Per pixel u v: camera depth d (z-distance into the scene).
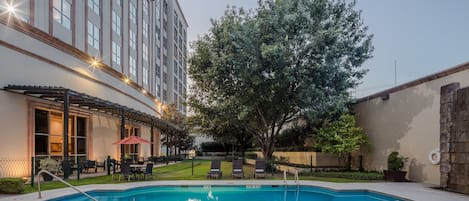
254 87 15.52
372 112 16.30
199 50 17.03
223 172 17.95
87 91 18.70
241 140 29.73
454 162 10.53
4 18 12.77
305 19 15.03
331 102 15.45
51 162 13.43
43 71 14.84
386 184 12.24
